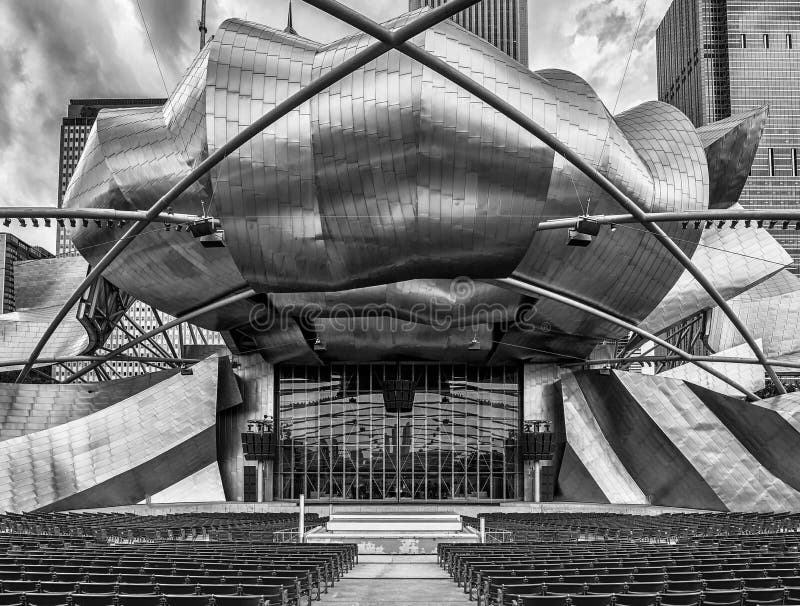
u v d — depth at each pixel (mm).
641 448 43875
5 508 37625
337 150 32531
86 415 44562
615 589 10719
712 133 42094
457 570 16344
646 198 36938
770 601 9781
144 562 13359
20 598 9492
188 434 44562
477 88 24516
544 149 31906
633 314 40688
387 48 21703
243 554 15617
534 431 48656
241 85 33312
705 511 39625
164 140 37781
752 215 27844
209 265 38688
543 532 25016
